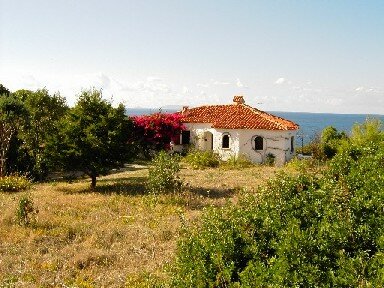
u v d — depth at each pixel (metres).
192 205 17.30
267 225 6.63
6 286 8.84
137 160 38.59
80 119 22.17
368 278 5.52
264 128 34.94
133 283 9.09
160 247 11.66
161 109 37.91
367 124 27.66
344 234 6.46
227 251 6.29
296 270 5.53
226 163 33.19
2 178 23.38
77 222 14.19
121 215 15.58
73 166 22.30
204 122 37.53
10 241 12.09
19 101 28.45
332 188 8.59
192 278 6.30
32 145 28.12
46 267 10.12
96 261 10.62
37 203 17.23
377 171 9.73
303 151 39.50
